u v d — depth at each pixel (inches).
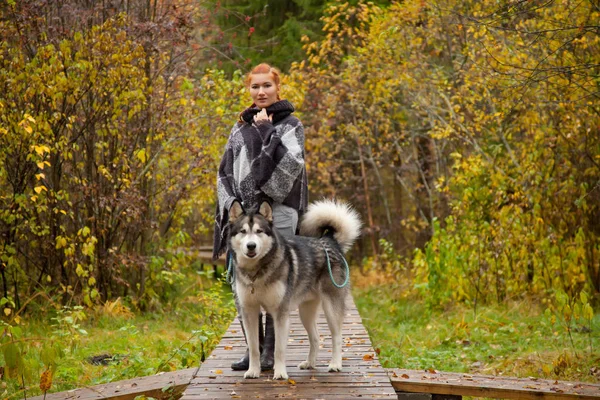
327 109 742.5
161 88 505.0
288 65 862.5
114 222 483.2
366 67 712.4
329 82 753.0
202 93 529.0
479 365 348.8
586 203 466.9
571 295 453.7
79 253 463.5
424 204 792.9
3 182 433.4
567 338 376.8
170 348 358.9
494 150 535.8
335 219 248.5
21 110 421.4
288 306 219.1
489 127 566.6
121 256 468.8
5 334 207.9
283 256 215.9
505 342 391.9
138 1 503.2
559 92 434.9
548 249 470.6
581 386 248.1
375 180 870.4
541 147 481.7
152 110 481.1
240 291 217.2
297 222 236.2
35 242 453.1
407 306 543.5
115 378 293.3
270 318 240.4
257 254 205.6
